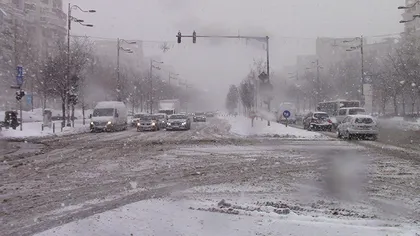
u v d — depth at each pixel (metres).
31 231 6.99
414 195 9.80
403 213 8.12
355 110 43.12
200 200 9.20
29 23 92.75
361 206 8.72
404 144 23.66
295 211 8.28
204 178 12.19
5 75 67.56
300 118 64.44
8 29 71.12
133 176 12.59
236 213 7.93
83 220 7.55
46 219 7.72
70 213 8.12
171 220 7.49
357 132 27.16
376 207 8.63
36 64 59.44
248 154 18.55
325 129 40.09
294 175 12.70
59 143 25.62
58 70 44.47
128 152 19.70
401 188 10.63
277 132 32.94
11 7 80.88
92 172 13.42
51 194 10.00
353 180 11.81
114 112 40.94
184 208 8.38
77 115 70.88
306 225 7.07
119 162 15.91
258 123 44.09
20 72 36.03
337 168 14.14
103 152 19.81
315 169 13.94
